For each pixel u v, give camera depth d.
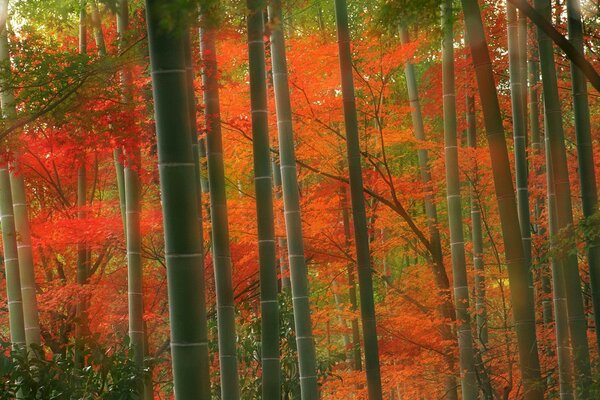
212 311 16.03
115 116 9.48
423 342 13.43
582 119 8.97
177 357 5.76
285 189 11.88
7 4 9.39
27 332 12.97
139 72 10.41
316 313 14.40
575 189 14.85
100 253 15.81
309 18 17.78
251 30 10.16
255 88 10.22
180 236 5.76
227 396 10.55
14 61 9.00
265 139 10.23
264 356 10.36
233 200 14.26
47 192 16.08
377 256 15.44
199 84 13.20
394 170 18.44
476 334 14.24
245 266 15.70
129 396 8.99
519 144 13.09
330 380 15.55
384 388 14.12
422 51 14.43
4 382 8.81
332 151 14.09
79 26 15.59
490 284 15.91
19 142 9.39
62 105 9.14
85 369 9.07
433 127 17.39
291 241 11.82
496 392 13.45
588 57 13.66
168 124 5.74
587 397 9.57
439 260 13.62
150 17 5.76
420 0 7.00
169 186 5.75
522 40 15.27
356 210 10.86
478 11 7.65
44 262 15.74
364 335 10.75
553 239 8.88
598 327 8.81
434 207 14.10
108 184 18.02
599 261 8.80
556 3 14.40
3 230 12.52
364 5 17.69
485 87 7.59
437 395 15.88
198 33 10.86
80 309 14.55
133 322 11.70
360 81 13.41
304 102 13.27
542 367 12.87
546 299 13.97
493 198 16.70
